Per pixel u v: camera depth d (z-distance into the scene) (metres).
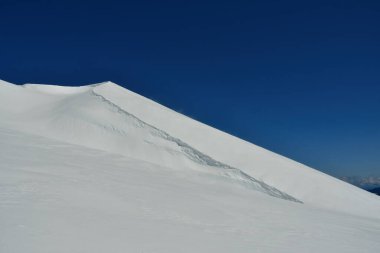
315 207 16.55
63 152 14.41
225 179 18.09
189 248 6.21
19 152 12.04
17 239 4.89
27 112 23.08
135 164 16.38
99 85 26.88
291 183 19.00
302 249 7.89
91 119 21.03
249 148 23.30
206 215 9.40
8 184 7.70
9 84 27.75
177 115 25.64
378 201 20.83
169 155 19.33
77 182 9.54
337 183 21.81
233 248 6.83
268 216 11.23
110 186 10.12
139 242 5.93
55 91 30.55
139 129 20.78
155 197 10.18
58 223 5.94
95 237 5.69
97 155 16.00
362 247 9.28
